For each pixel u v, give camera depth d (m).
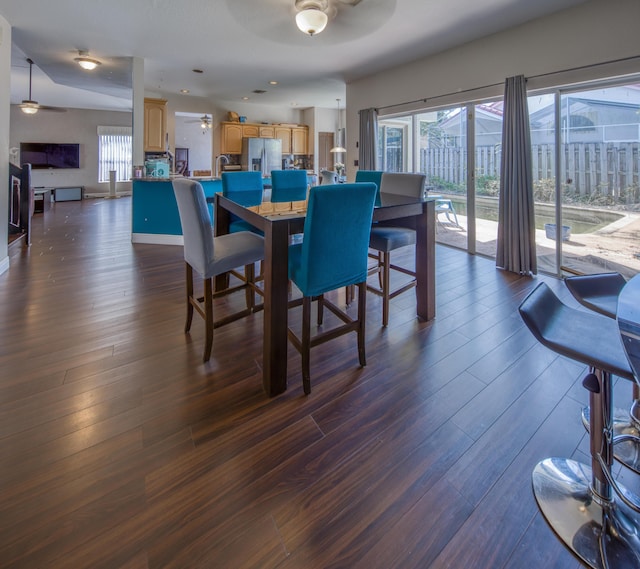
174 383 1.93
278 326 1.82
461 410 1.74
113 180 11.60
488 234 4.64
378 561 1.07
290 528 1.17
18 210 4.92
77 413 1.68
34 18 3.67
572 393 1.86
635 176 3.32
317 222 1.72
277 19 3.66
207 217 2.00
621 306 0.96
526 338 2.44
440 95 4.72
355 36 4.06
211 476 1.36
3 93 3.62
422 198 2.72
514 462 1.43
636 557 1.07
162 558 1.07
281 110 9.20
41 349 2.24
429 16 3.56
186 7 3.41
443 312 2.88
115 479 1.33
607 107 3.40
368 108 5.85
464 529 1.17
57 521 1.17
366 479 1.36
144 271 3.91
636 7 3.04
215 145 8.41
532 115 3.94
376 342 2.40
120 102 9.94
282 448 1.50
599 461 1.19
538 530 1.16
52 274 3.74
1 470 1.36
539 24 3.64
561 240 3.83
